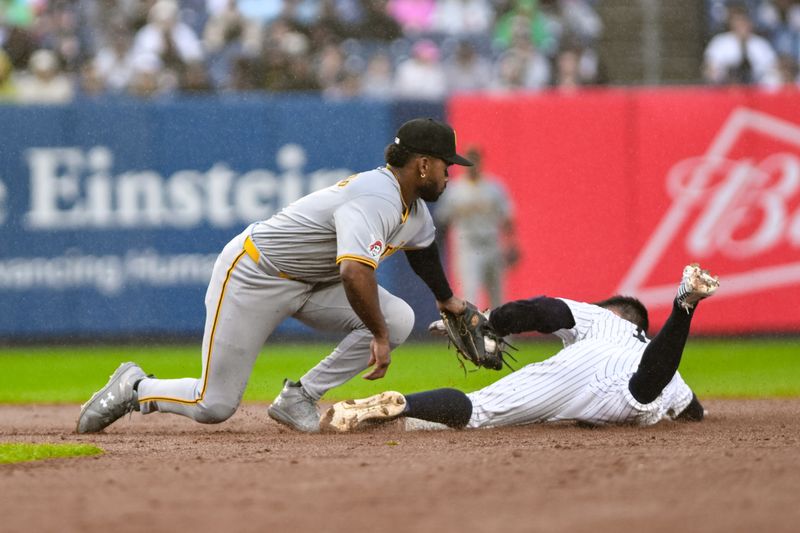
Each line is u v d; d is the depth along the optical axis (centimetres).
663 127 4703
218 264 1967
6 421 2522
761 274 4725
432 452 1700
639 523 1152
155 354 4312
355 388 3175
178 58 5300
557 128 4688
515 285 4659
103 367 3931
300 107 4650
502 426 2050
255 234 1941
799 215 4725
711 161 4722
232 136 4625
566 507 1239
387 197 1842
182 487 1405
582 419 2030
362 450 1744
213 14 5628
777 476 1432
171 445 1889
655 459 1584
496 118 4681
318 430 2050
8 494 1372
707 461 1562
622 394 2009
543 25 5644
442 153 1852
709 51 5466
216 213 4628
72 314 4588
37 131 4553
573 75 5228
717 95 4719
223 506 1272
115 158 4588
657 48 5428
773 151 4722
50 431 2217
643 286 4706
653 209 4706
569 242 4678
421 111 4675
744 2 5694
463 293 4447
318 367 2056
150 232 4606
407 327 2022
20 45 5394
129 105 4581
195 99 4638
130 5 5503
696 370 3778
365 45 5666
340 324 2039
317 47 5522
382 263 4553
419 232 1942
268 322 1975
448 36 5816
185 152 4609
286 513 1227
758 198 4725
